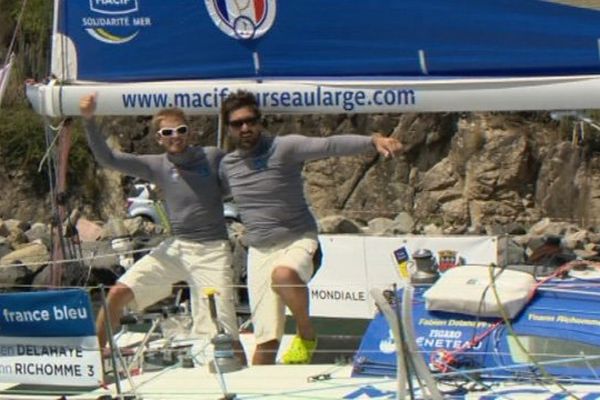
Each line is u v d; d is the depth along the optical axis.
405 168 53.28
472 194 52.56
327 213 53.62
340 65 15.57
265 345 14.57
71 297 12.04
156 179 15.48
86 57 16.16
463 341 12.58
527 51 15.06
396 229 50.16
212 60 15.95
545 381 11.95
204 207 15.23
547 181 52.25
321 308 17.70
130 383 12.61
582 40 14.91
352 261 17.62
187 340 15.23
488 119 52.94
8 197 60.94
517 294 12.66
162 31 15.99
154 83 15.84
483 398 11.63
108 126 55.28
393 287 12.66
